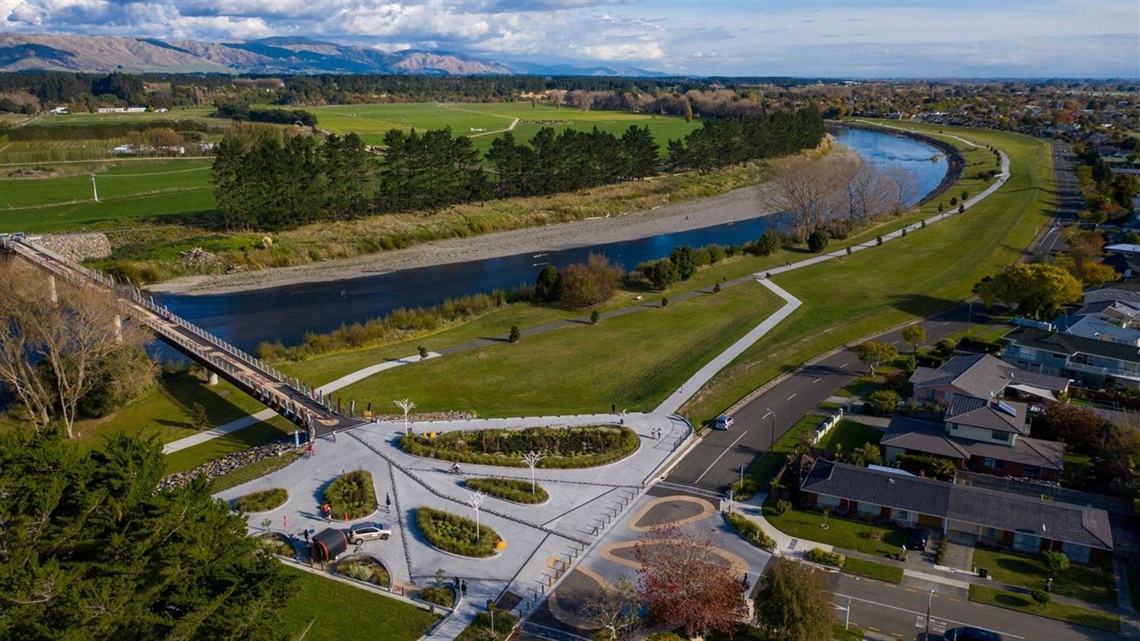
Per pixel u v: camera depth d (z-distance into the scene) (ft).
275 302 446.60
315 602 182.80
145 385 315.17
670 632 169.27
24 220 560.61
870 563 200.85
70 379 290.15
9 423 287.48
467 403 304.50
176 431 286.05
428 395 311.47
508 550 207.00
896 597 187.11
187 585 136.56
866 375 327.06
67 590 122.62
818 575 181.68
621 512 225.35
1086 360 311.88
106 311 301.43
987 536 210.18
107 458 150.00
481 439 268.00
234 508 221.66
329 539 200.64
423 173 621.72
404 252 554.87
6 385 309.01
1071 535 200.13
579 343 373.20
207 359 316.19
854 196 639.76
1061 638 172.45
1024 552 205.26
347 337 374.22
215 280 482.69
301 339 387.75
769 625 167.63
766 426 281.95
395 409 295.48
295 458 253.03
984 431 249.75
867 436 271.90
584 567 199.31
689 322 401.90
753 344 367.25
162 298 449.48
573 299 427.33
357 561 200.13
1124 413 264.93
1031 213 614.75
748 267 508.53
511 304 437.17
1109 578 193.47
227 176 535.19
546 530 216.33
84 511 136.05
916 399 291.38
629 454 260.21
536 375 334.24
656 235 619.26
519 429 276.00
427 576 195.62
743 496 232.94
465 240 588.50
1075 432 255.70
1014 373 302.25
